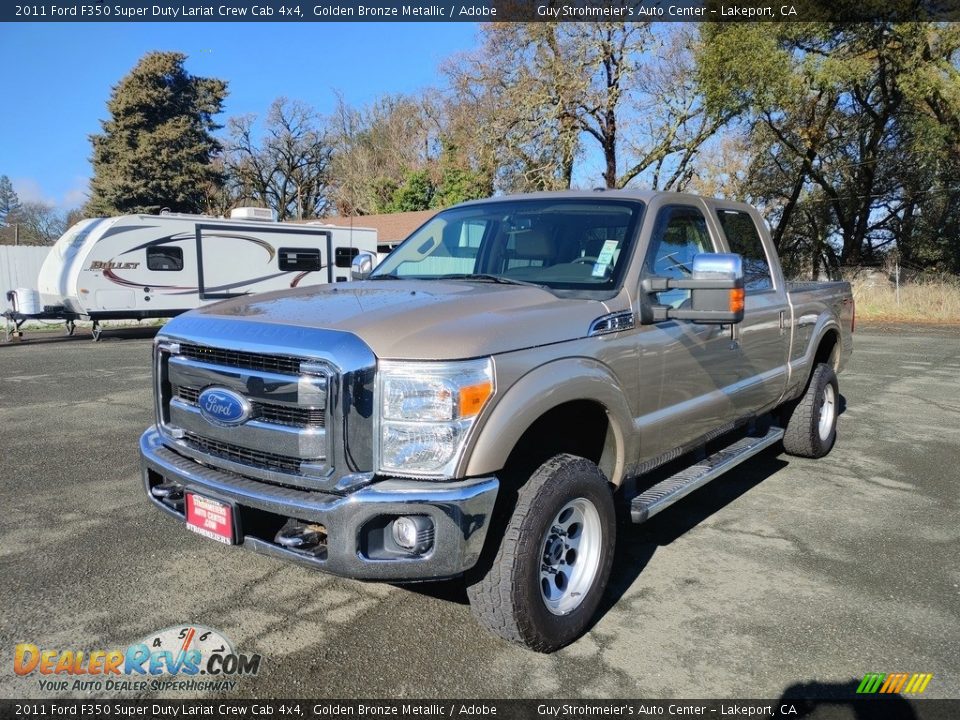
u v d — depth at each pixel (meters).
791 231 28.75
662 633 3.30
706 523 4.67
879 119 24.52
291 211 55.03
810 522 4.69
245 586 3.73
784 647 3.19
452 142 36.00
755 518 4.76
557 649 3.15
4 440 6.60
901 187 25.86
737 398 4.51
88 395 8.90
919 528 4.59
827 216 27.58
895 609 3.53
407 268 4.35
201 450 3.18
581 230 3.87
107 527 4.47
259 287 17.97
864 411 8.11
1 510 4.75
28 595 3.59
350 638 3.25
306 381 2.74
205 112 44.81
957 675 2.99
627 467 3.58
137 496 5.05
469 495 2.68
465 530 2.69
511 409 2.81
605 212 3.92
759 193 27.08
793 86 20.77
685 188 26.06
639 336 3.53
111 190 41.91
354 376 2.68
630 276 3.56
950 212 25.33
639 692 2.87
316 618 3.42
